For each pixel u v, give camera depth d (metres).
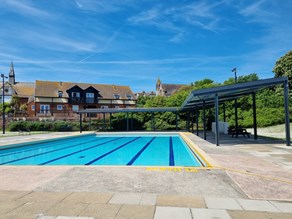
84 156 11.37
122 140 18.69
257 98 29.45
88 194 4.21
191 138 15.22
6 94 51.09
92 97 46.03
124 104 49.78
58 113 42.00
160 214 3.29
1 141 14.41
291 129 18.88
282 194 4.12
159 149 13.51
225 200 3.84
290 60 34.19
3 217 3.25
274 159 7.33
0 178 5.41
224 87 11.36
